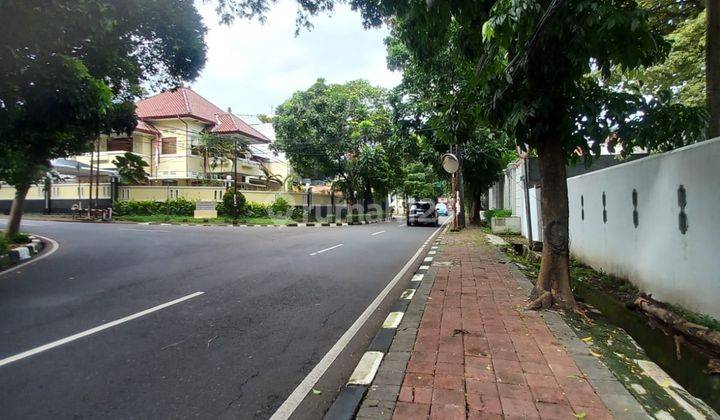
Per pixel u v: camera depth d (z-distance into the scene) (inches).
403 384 136.3
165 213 1089.4
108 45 382.9
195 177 1214.3
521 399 125.3
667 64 409.4
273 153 1337.4
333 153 1232.2
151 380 147.3
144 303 246.7
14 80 325.4
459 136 281.1
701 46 391.5
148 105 1273.4
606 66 195.9
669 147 223.3
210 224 979.9
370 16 331.0
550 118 215.5
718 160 172.2
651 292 233.6
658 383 138.3
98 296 262.7
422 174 1748.3
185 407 129.8
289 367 160.2
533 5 153.9
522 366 148.3
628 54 186.2
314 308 240.7
